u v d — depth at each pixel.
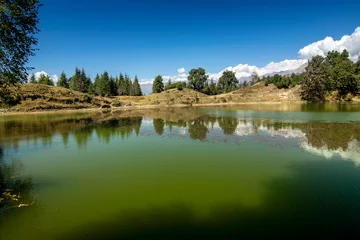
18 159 16.94
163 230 8.02
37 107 69.06
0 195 10.95
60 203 10.12
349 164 14.48
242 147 19.38
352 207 9.31
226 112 55.31
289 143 20.27
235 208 9.47
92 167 15.00
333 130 25.38
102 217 8.95
